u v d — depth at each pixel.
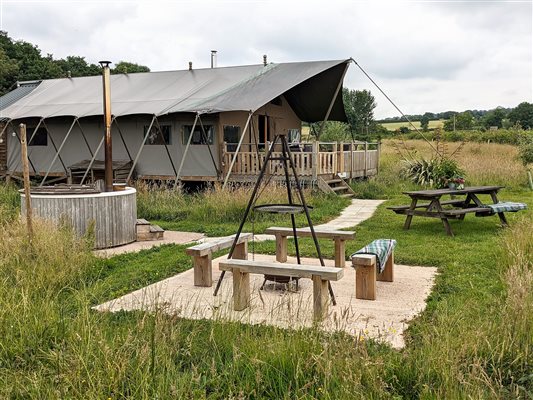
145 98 18.58
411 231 10.62
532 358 4.27
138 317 4.96
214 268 7.90
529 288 5.18
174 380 3.98
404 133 46.81
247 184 16.73
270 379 4.05
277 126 20.77
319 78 18.95
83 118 19.14
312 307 5.90
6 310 5.07
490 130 39.91
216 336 4.75
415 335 4.95
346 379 3.75
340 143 18.06
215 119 17.44
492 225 11.10
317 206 14.48
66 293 6.44
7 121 19.36
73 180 18.86
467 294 6.10
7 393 3.91
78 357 4.10
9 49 39.91
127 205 10.06
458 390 3.71
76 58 45.53
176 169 18.16
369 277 6.16
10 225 8.45
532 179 18.45
